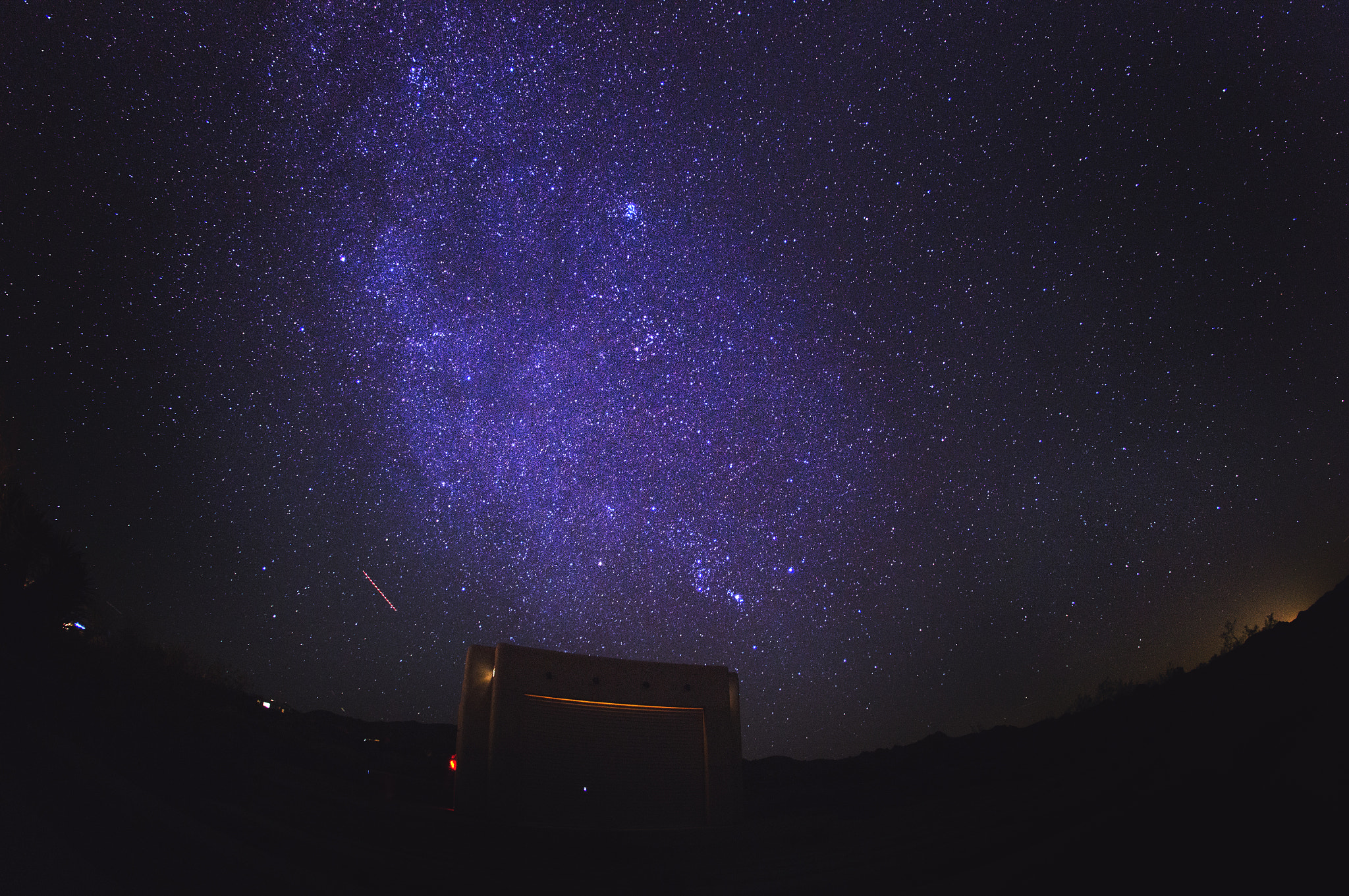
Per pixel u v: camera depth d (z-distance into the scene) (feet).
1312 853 13.70
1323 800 15.43
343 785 23.93
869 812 25.41
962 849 18.11
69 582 29.19
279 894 13.79
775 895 16.57
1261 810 15.85
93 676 24.89
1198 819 16.20
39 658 24.57
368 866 16.30
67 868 12.51
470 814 24.98
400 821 20.51
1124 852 15.53
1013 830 18.86
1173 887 13.70
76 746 18.22
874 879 16.98
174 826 15.40
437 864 17.31
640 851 21.12
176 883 13.11
